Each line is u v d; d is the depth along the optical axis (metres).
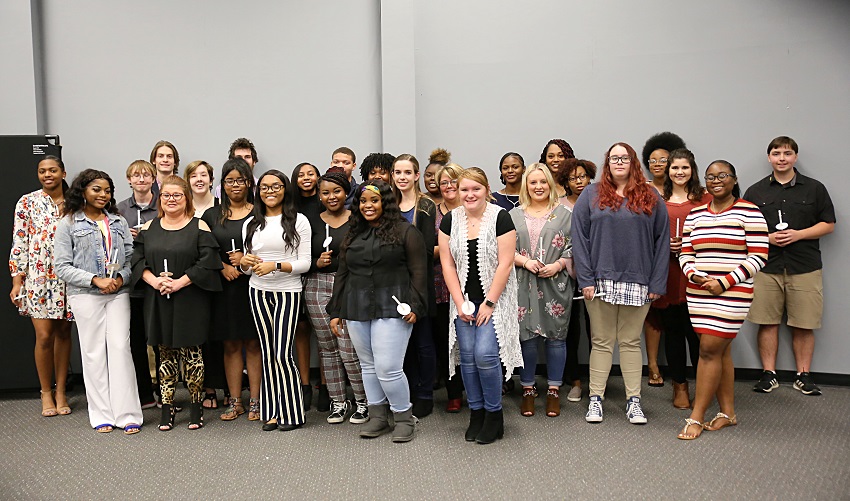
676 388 4.56
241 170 4.32
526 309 4.37
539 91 5.48
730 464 3.49
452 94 5.55
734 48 5.23
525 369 4.40
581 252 4.23
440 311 4.74
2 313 4.96
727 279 3.79
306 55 5.57
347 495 3.18
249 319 4.38
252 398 4.46
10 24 5.32
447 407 4.59
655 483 3.26
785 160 4.91
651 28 5.34
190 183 4.79
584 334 5.45
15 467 3.61
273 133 5.59
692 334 4.66
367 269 3.80
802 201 4.92
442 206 4.88
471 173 3.81
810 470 3.40
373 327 3.83
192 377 4.25
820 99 5.09
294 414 4.19
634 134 5.39
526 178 4.49
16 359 4.99
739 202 3.89
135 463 3.64
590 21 5.41
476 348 3.78
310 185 4.42
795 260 4.95
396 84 5.44
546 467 3.48
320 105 5.58
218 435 4.11
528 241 4.42
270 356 4.16
